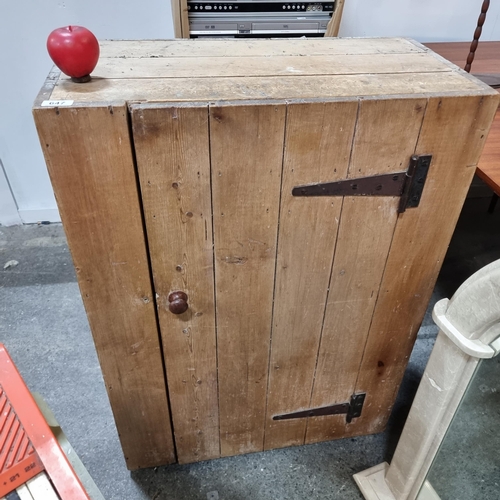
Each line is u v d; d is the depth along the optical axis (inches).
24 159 89.0
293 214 37.8
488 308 35.0
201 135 32.4
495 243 94.9
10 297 81.7
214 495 55.1
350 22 79.0
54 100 30.7
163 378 47.4
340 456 59.0
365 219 39.3
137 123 31.2
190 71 37.3
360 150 35.3
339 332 47.7
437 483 52.9
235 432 55.4
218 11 60.9
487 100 34.7
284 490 55.7
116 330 42.4
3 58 77.1
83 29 32.7
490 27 83.4
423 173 37.4
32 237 94.6
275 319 45.0
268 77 36.7
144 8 76.8
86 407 64.4
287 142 33.8
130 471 57.3
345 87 35.0
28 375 68.7
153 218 36.0
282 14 62.2
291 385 51.8
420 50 44.5
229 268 40.2
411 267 43.9
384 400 56.6
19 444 29.6
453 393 42.2
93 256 37.2
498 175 48.1
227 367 48.1
